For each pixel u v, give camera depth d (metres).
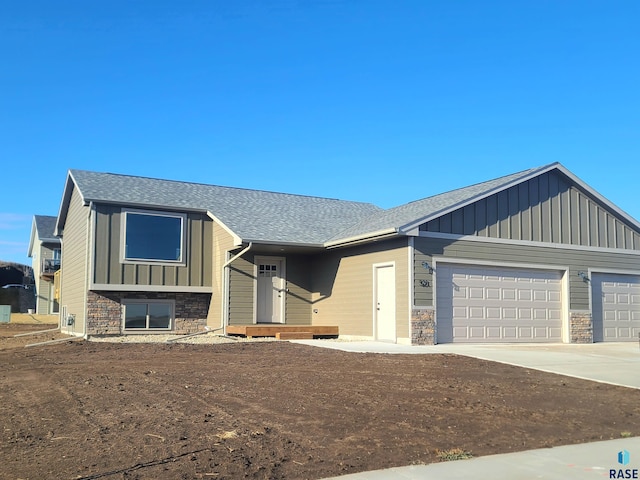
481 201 19.16
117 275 19.97
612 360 14.77
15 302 47.81
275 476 6.12
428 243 17.91
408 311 17.44
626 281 22.47
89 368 12.66
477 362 13.84
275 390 10.25
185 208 21.27
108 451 6.71
